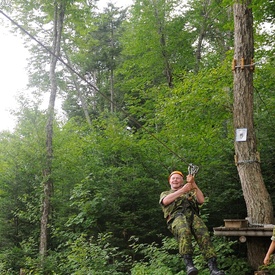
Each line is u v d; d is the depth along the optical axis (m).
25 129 14.23
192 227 5.84
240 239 8.06
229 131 12.41
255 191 8.73
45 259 11.52
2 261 12.23
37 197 14.06
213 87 10.64
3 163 14.42
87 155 13.33
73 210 12.68
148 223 11.52
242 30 9.29
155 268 8.57
